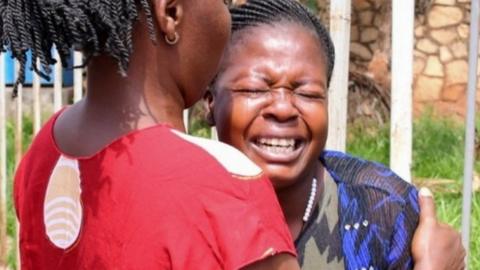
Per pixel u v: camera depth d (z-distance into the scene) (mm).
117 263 1670
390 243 2074
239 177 1656
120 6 1634
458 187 7211
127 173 1677
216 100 2143
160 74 1745
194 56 1767
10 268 5426
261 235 1616
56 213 1776
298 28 2117
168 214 1626
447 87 10320
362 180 2143
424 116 10000
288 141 2088
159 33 1726
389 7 9984
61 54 1683
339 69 2732
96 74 1757
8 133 7793
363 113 9609
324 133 2117
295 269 1675
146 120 1726
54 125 1857
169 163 1658
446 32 10320
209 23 1764
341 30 2723
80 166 1743
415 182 7469
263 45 2092
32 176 1845
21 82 1676
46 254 1801
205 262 1606
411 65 2646
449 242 2084
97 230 1698
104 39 1673
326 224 2115
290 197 2117
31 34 1649
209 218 1620
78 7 1622
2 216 5215
